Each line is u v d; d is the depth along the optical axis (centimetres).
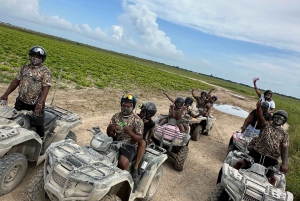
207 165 981
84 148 472
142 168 545
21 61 2286
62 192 386
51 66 2472
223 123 1844
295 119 2642
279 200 507
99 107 1328
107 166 436
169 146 851
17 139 468
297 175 934
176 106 928
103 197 409
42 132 570
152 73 5478
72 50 6369
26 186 538
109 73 3231
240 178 559
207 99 1355
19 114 539
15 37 5262
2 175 461
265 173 609
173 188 729
